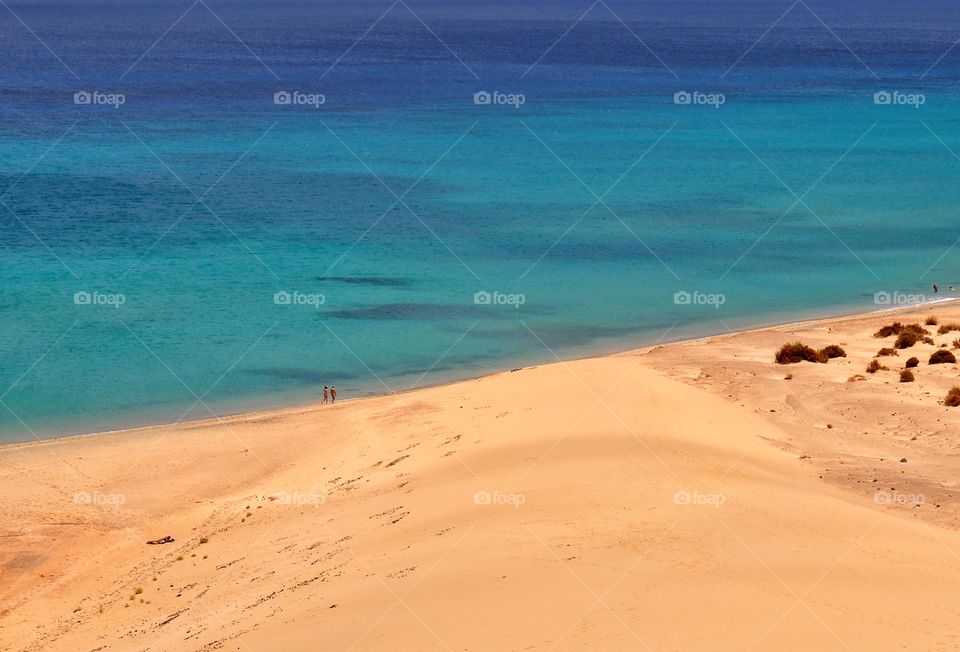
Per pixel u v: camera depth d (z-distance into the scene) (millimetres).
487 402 40406
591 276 75750
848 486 31984
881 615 19734
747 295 70750
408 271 76500
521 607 20438
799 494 28891
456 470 32188
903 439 37438
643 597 20547
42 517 34375
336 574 24984
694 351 54188
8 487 37188
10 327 61062
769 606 20047
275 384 52000
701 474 30172
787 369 48844
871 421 39812
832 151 137000
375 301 68375
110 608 27328
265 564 28312
